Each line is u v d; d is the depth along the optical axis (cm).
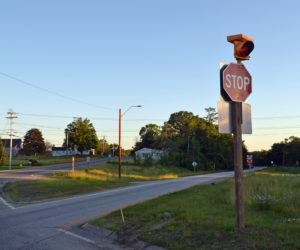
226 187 1861
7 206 1447
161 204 1116
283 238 574
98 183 2725
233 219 772
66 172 4066
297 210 902
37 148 11875
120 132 3647
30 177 3447
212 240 613
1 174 4047
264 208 983
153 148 9962
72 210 1248
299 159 11300
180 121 9731
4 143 11762
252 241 571
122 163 6512
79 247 675
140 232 743
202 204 1086
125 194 1859
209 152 8425
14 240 743
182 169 6981
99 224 859
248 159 3369
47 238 762
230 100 672
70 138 10181
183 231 699
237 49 682
